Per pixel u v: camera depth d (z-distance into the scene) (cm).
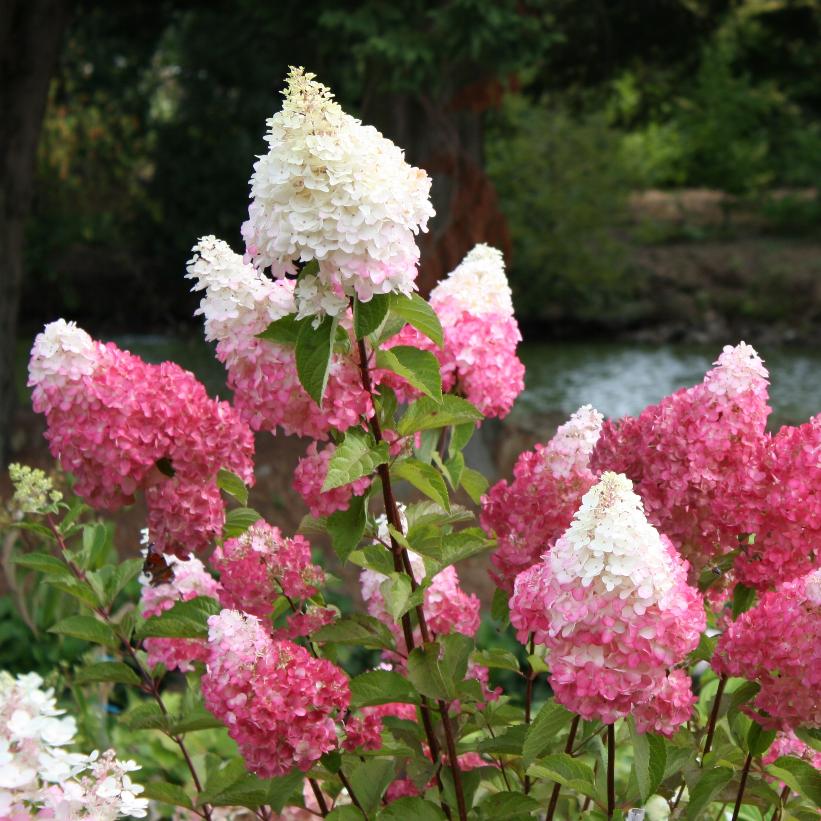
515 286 1953
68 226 1841
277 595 223
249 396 207
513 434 1066
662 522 211
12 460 926
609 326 1989
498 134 1877
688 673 233
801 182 2517
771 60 1734
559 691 170
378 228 178
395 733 231
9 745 147
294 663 188
